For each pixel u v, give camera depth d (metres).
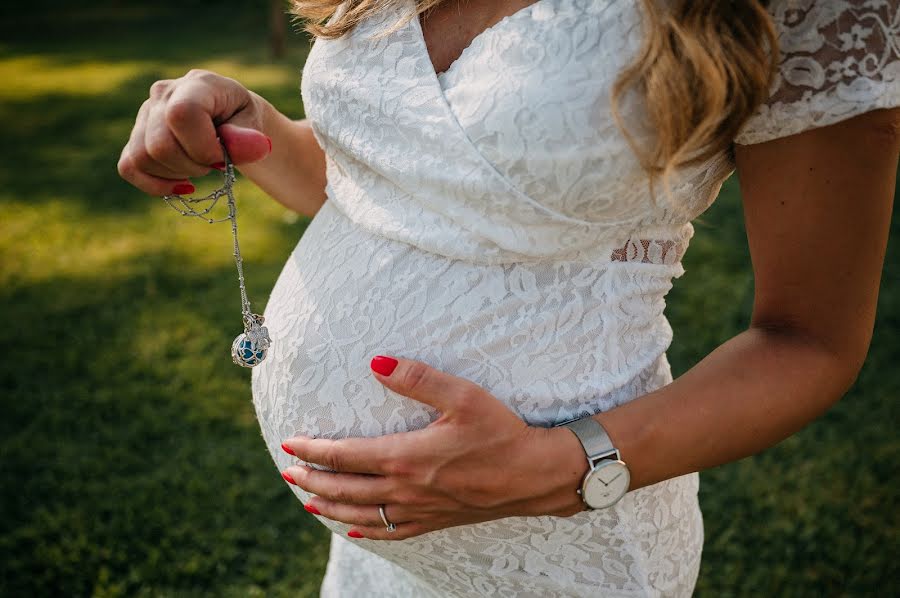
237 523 2.89
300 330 1.19
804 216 0.91
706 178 1.03
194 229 5.56
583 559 1.14
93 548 2.72
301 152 1.49
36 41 13.50
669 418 0.97
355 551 1.60
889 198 0.89
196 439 3.34
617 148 0.94
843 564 2.62
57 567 2.65
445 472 1.00
